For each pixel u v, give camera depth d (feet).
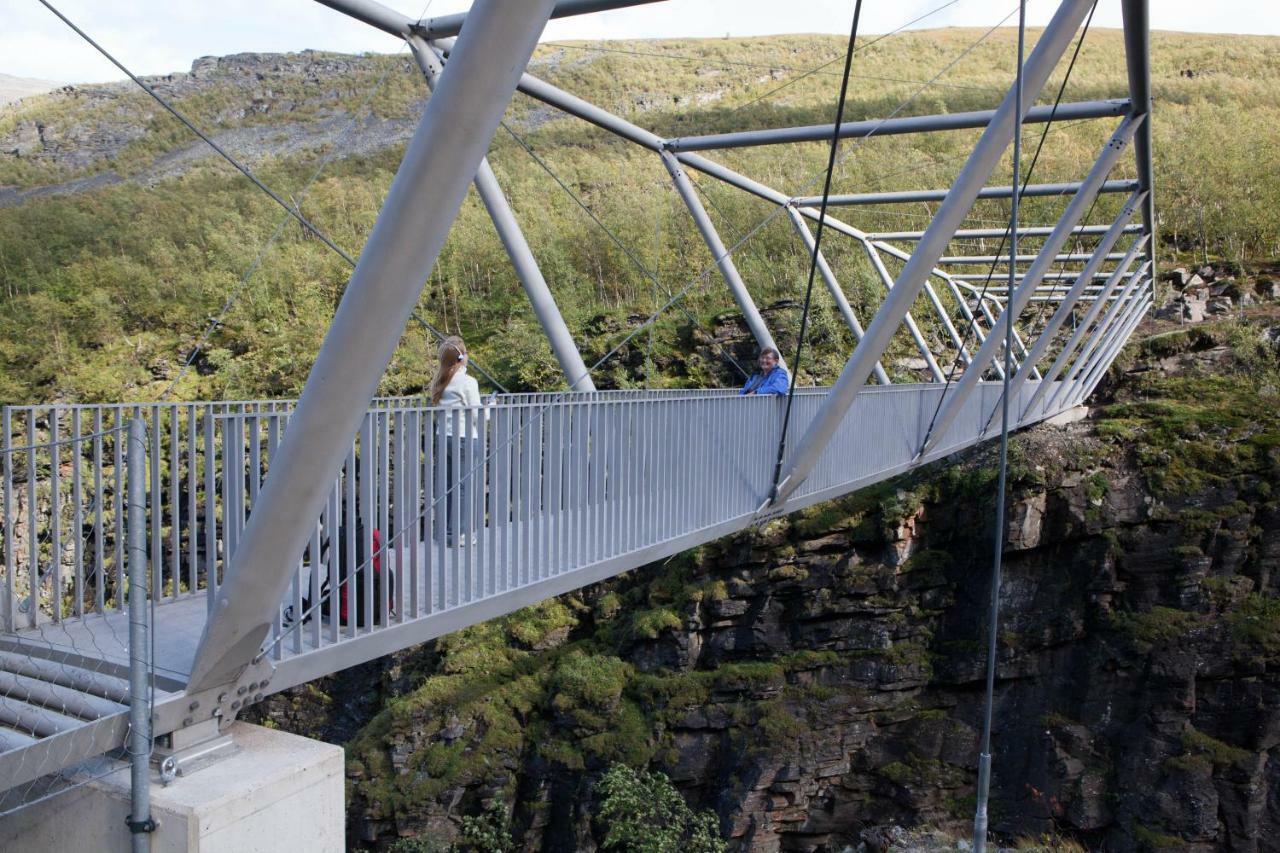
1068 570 77.82
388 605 18.33
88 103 293.43
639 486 26.45
